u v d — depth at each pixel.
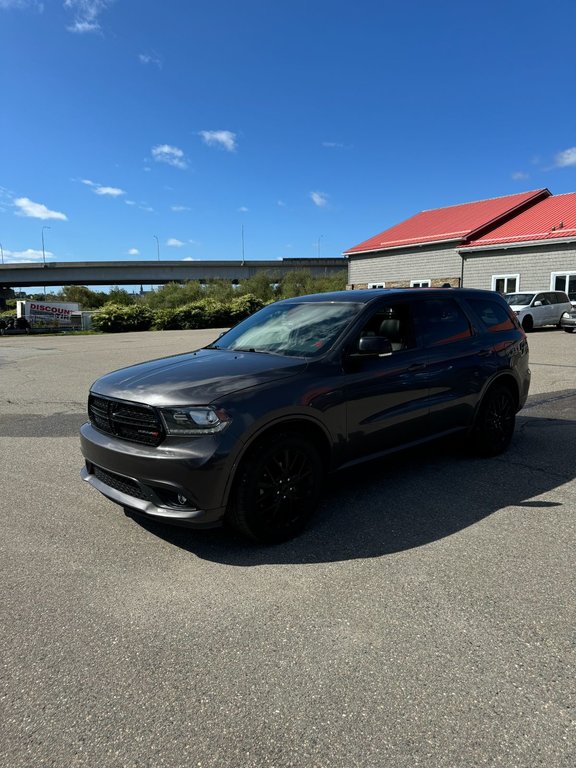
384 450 4.25
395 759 1.87
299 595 2.94
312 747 1.93
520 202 28.06
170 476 3.19
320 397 3.67
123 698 2.20
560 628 2.61
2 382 11.93
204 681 2.29
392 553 3.40
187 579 3.14
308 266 72.25
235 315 40.84
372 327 4.36
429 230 30.22
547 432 6.30
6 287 88.19
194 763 1.88
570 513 3.98
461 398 4.83
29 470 5.35
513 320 5.70
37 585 3.10
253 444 3.37
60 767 1.87
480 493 4.40
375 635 2.57
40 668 2.39
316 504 3.74
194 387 3.39
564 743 1.92
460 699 2.15
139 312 41.09
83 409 8.56
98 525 3.94
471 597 2.89
